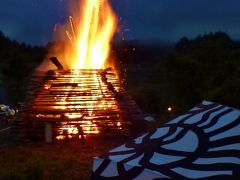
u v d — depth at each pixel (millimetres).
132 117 9734
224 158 2914
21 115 9648
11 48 41969
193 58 20938
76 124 9398
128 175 2891
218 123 3295
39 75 10156
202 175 2773
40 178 5664
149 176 2812
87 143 8883
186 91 19094
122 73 11766
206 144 3061
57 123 9383
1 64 34125
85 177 5938
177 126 3318
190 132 3213
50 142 8992
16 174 5723
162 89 22344
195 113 3498
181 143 3104
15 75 30344
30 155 7656
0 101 24266
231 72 18578
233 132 3176
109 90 9938
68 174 6094
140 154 3043
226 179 2725
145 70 31922
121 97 9938
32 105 9648
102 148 8336
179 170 2824
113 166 2963
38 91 9836
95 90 9844
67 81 9914
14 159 7301
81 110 9570
